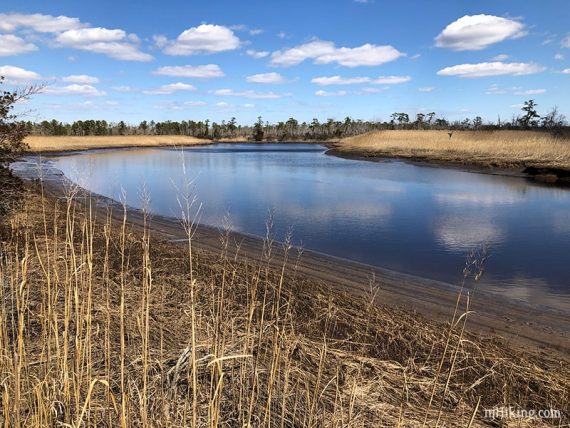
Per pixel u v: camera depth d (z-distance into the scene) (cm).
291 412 380
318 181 2712
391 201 1905
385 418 385
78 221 1016
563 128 5397
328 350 504
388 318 647
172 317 554
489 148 4166
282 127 14612
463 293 816
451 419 396
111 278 677
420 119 12206
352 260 1027
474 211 1666
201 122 14512
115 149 7419
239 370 427
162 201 1866
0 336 353
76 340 329
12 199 1012
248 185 2495
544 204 1812
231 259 957
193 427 288
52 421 302
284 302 672
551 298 795
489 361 521
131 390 356
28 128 1046
